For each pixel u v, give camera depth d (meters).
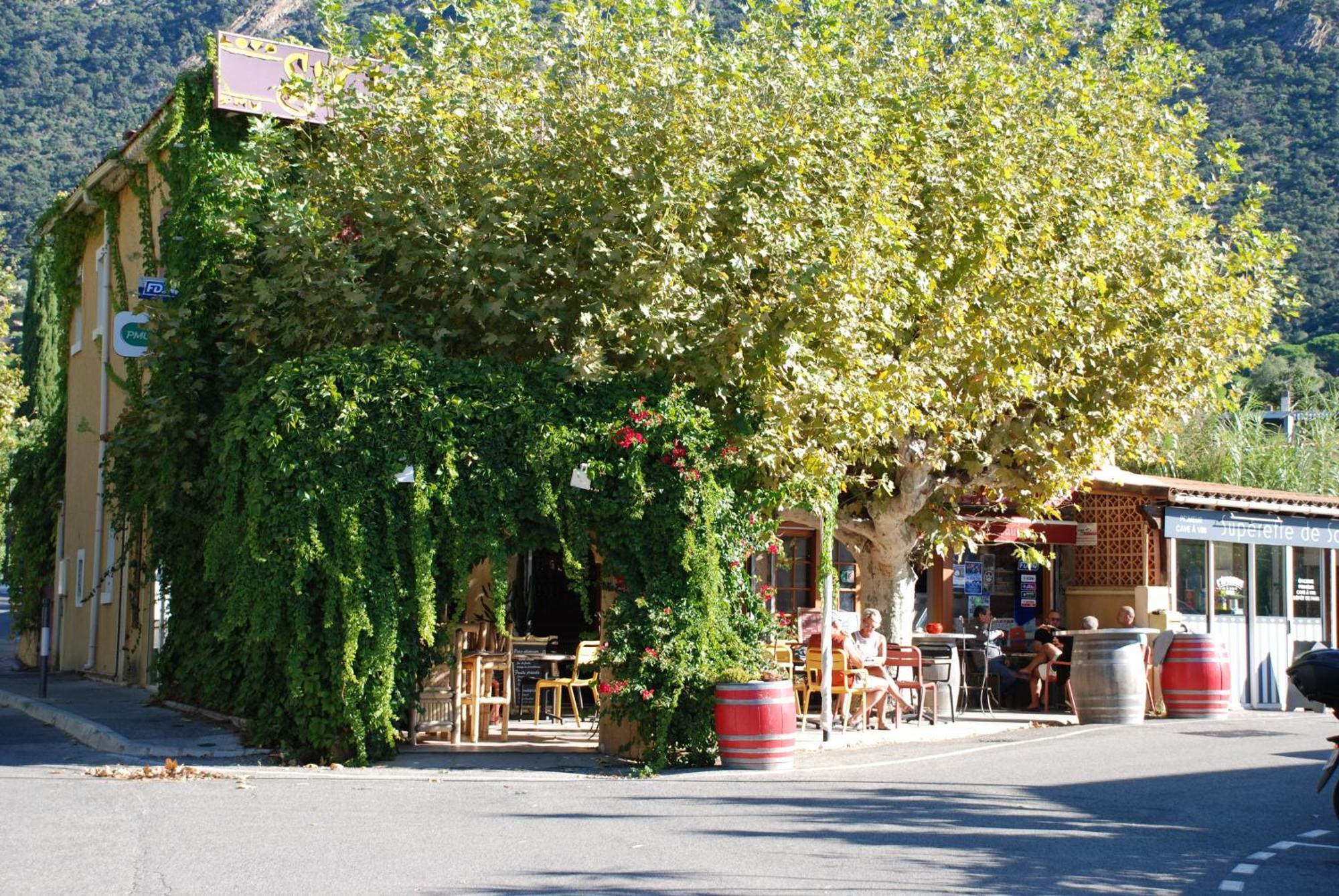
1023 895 7.26
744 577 13.17
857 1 16.55
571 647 19.27
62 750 13.47
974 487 17.77
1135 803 10.63
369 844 8.38
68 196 24.06
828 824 9.43
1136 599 20.58
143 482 16.14
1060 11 17.27
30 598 26.70
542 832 8.91
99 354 23.12
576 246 13.79
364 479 12.03
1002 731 16.75
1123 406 17.06
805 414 13.80
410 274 14.08
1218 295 17.17
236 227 15.28
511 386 12.44
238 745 13.10
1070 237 16.19
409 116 14.68
